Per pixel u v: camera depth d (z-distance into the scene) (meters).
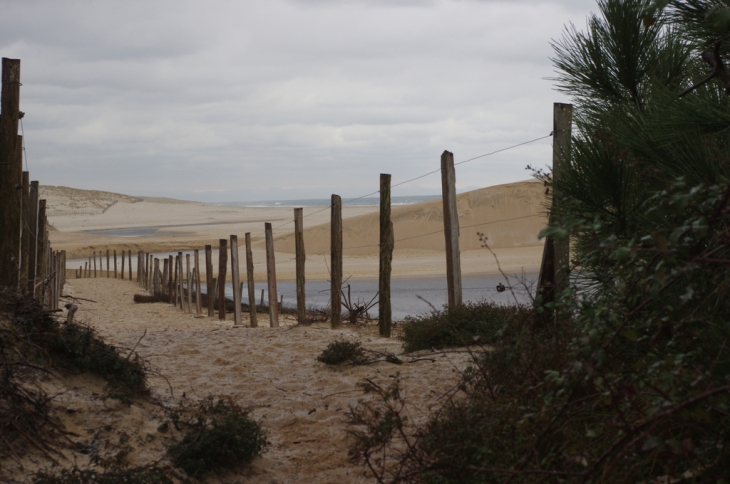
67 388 4.86
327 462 4.67
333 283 14.17
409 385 6.52
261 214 142.12
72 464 3.93
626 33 4.24
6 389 4.14
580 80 4.61
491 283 25.78
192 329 15.13
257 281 33.66
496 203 42.25
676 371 2.16
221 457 4.48
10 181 7.31
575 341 2.93
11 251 7.29
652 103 3.66
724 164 2.83
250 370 8.21
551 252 6.46
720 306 2.59
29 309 5.32
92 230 94.94
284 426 5.66
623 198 3.52
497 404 3.49
